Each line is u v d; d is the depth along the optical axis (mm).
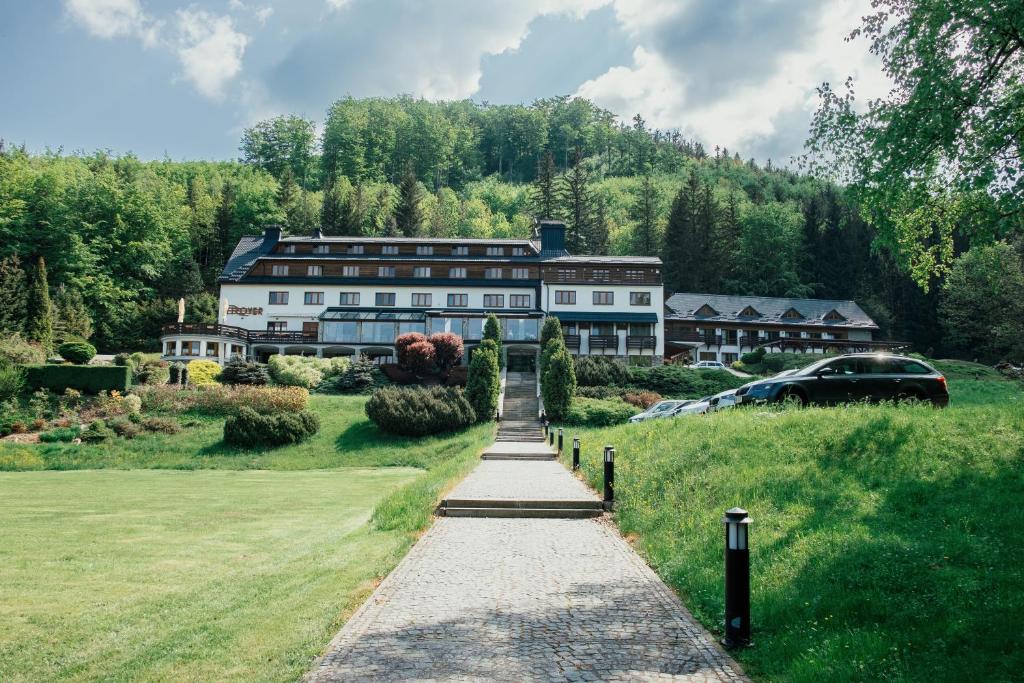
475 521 12461
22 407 35531
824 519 8930
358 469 28016
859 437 11672
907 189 13961
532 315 54438
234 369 44031
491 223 116625
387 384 45719
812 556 7754
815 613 6457
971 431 10914
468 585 8070
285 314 58969
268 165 132000
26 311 53094
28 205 68500
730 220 88125
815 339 69938
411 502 13578
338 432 33500
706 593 7461
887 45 13367
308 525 13961
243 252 64438
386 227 93000
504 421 37156
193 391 38094
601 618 6828
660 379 46531
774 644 5996
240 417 31406
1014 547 7086
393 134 143875
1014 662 5008
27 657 6438
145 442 31609
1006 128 12305
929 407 13633
